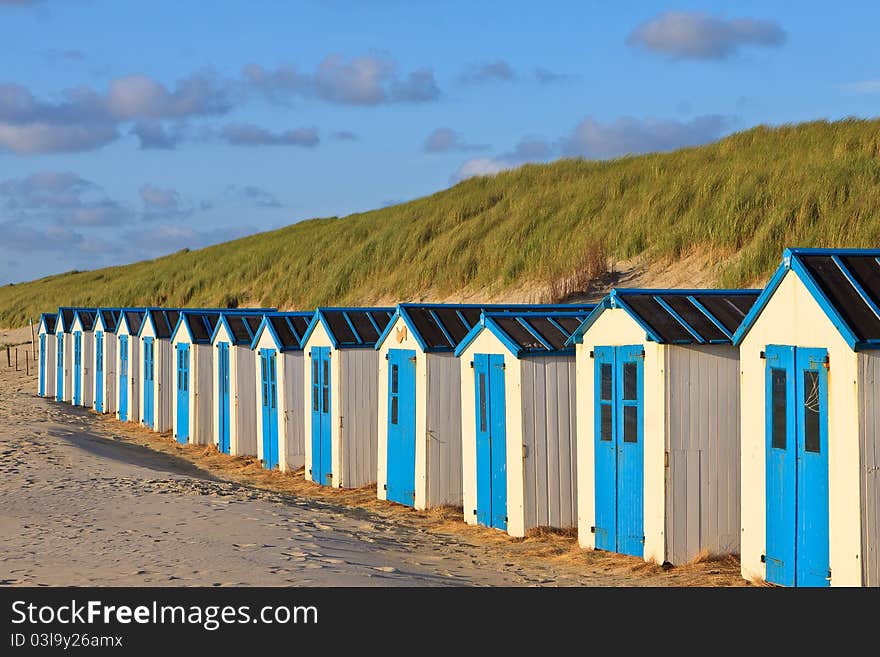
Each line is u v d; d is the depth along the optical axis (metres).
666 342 11.95
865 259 10.45
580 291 27.25
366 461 19.67
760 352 10.74
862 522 9.42
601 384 13.05
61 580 9.88
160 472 18.83
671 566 11.90
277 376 21.84
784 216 23.58
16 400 35.97
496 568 12.13
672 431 11.97
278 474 21.52
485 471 15.25
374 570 11.06
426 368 16.80
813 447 9.99
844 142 27.23
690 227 26.70
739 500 12.30
